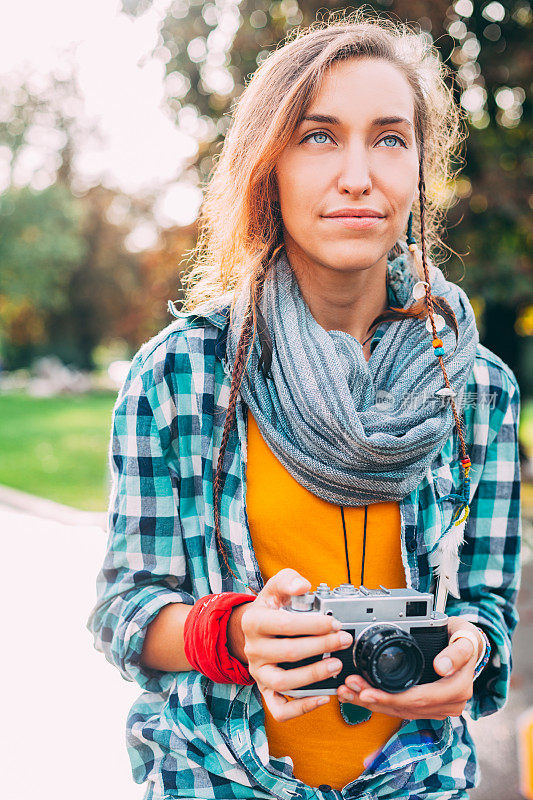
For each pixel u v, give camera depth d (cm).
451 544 141
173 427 142
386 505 138
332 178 131
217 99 1071
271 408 136
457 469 148
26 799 327
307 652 113
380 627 118
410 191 135
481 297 1101
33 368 4534
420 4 896
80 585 629
